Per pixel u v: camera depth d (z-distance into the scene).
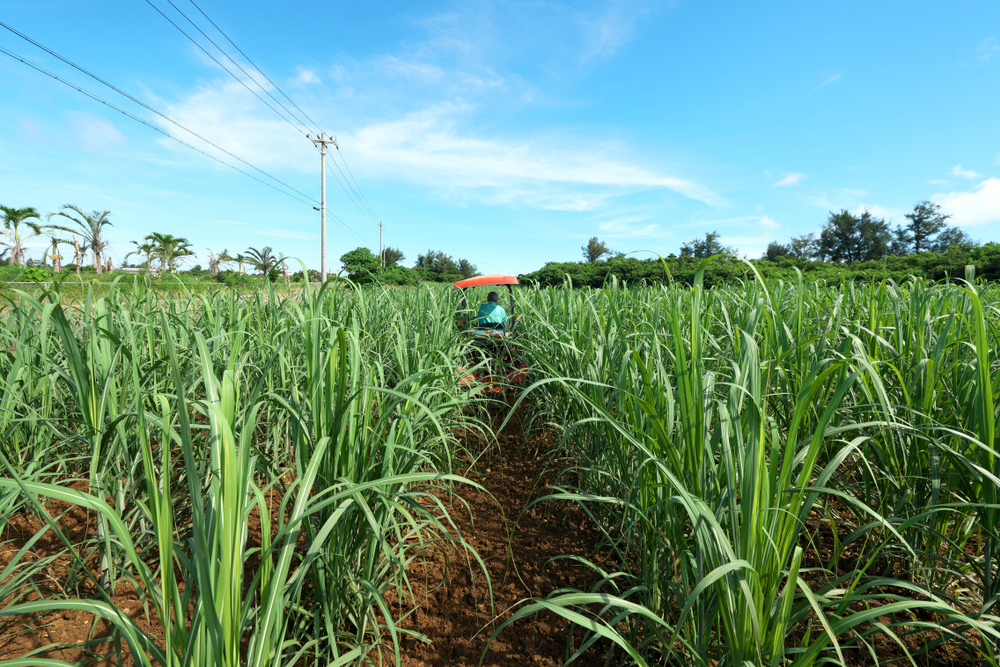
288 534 1.33
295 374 2.81
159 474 2.51
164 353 3.08
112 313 2.85
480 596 2.32
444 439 1.99
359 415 1.89
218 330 2.75
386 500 1.77
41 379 2.62
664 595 1.83
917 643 1.87
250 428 1.36
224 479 1.09
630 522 2.17
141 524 2.34
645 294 4.70
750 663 1.25
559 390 3.54
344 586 1.86
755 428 1.25
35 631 1.99
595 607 2.19
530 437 4.34
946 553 2.08
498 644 2.03
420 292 5.48
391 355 3.78
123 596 2.17
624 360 2.09
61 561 2.36
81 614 2.11
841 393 1.26
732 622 1.31
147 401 2.48
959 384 2.09
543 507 3.18
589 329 3.37
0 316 3.16
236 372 1.81
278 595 1.31
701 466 1.49
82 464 2.86
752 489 1.25
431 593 2.34
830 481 2.53
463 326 5.78
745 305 3.40
